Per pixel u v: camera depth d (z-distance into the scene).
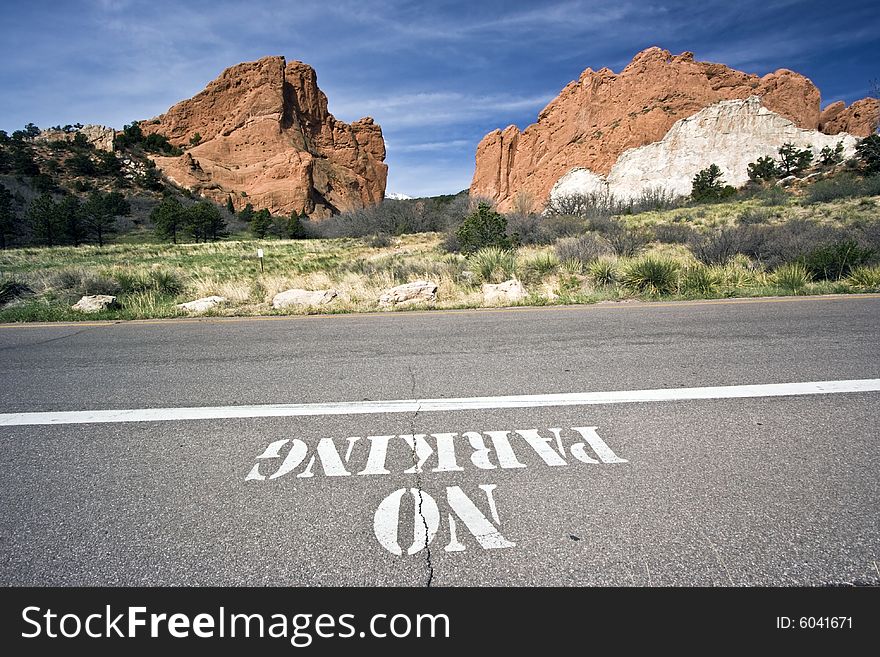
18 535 2.25
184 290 13.14
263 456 2.97
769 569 1.92
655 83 82.12
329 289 11.52
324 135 132.50
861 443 2.93
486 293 10.27
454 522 2.24
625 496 2.42
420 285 10.37
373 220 39.97
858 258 11.18
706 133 66.19
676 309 8.00
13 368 5.29
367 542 2.12
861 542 2.04
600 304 9.07
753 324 6.43
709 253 13.91
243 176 102.38
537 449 2.96
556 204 41.81
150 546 2.14
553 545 2.07
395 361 5.14
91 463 2.95
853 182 29.50
